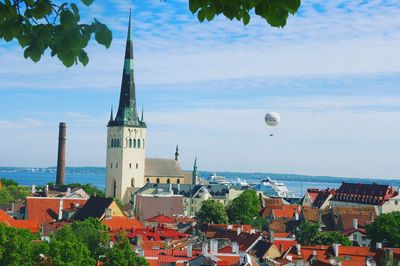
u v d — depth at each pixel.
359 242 190.88
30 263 106.38
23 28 19.33
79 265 109.00
